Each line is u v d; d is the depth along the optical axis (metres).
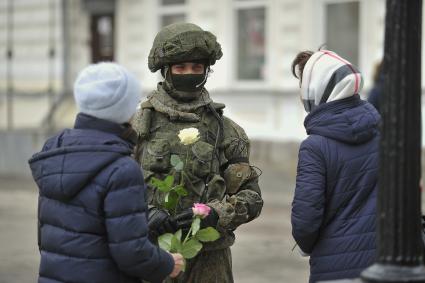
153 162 5.66
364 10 20.22
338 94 5.56
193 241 5.20
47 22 26.69
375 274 4.10
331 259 5.49
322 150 5.48
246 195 5.76
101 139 4.58
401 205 4.08
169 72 5.82
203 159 5.69
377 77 12.16
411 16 4.03
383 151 4.12
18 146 24.84
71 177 4.49
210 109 5.89
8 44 27.58
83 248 4.52
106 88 4.58
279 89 21.55
